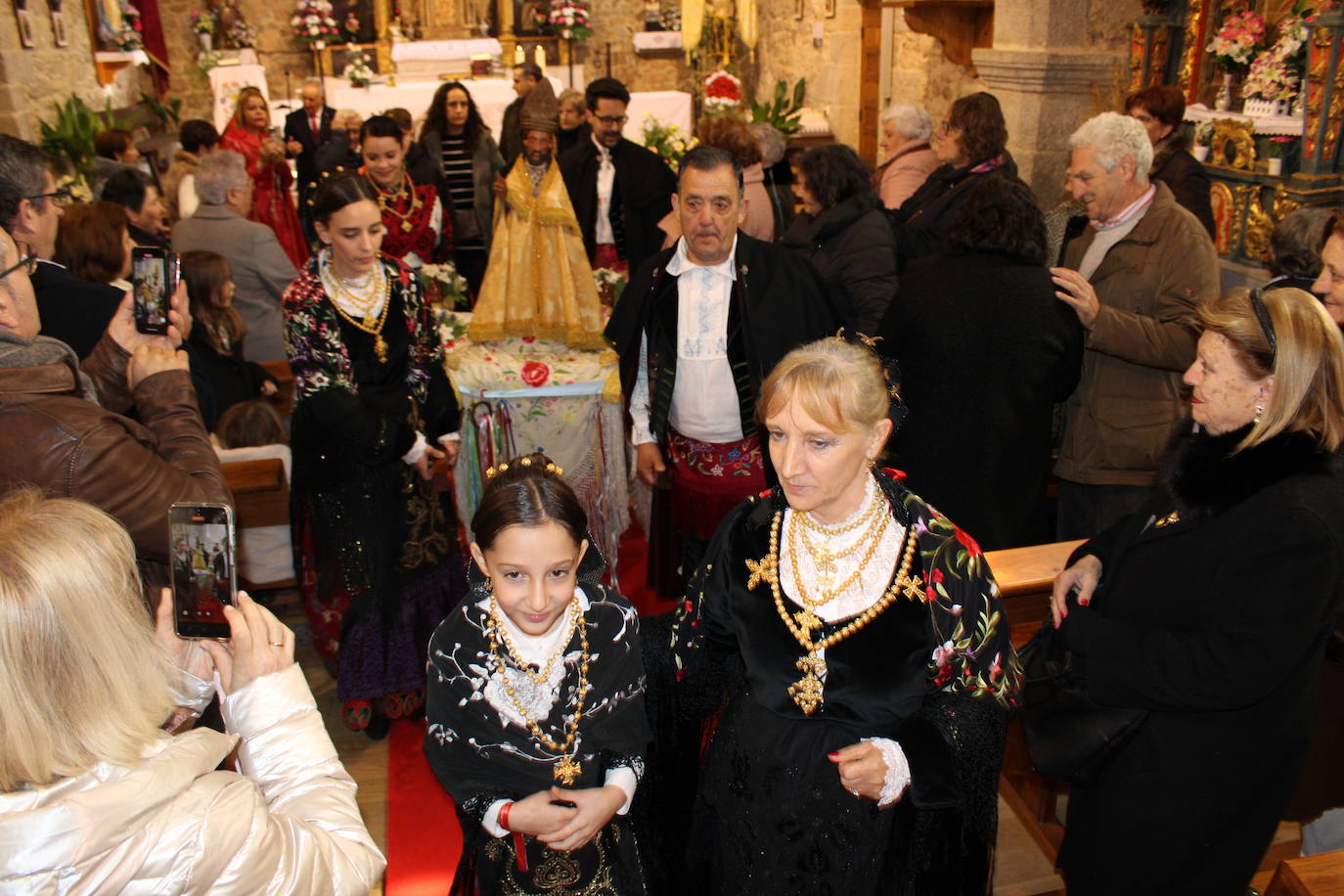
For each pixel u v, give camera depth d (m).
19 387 1.67
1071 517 3.35
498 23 12.62
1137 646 1.81
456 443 3.07
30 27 8.33
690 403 2.91
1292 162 4.21
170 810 1.07
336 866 1.21
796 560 1.66
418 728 3.20
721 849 1.75
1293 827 2.73
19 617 1.03
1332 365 1.63
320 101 8.56
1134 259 3.05
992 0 6.57
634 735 1.74
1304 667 1.76
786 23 11.57
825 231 3.73
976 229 2.88
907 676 1.60
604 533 3.48
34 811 0.99
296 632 3.76
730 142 4.15
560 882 1.76
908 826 1.62
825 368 1.49
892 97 9.46
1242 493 1.69
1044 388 2.86
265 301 4.52
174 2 12.38
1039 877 2.56
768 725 1.68
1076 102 5.56
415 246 4.55
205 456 1.94
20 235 2.28
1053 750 2.00
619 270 5.29
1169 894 1.91
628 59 13.66
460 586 3.12
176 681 1.44
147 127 10.97
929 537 1.62
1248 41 4.41
